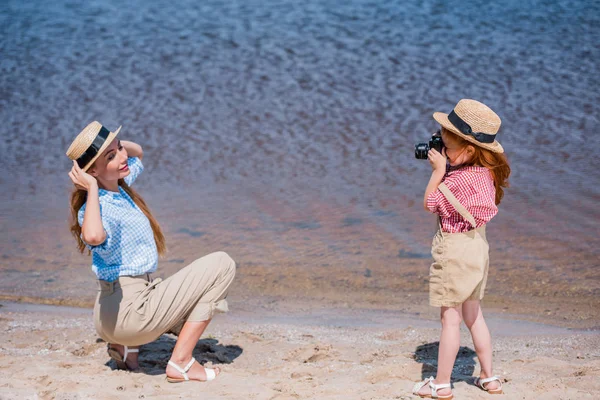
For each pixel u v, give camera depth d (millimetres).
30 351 9859
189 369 8398
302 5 36438
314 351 9758
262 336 10531
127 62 29047
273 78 26406
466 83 24672
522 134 20219
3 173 19266
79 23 34938
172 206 16422
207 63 28469
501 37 29484
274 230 14953
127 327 8156
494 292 11977
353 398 7738
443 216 7527
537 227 14516
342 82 25547
